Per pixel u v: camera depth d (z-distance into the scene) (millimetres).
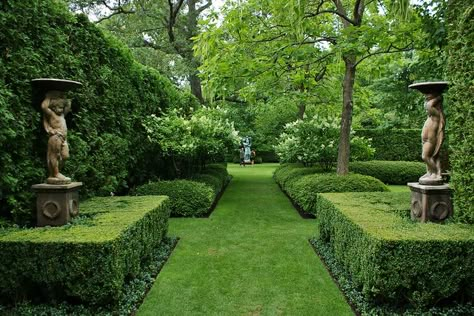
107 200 4391
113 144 5293
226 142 8719
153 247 3936
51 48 3900
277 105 12445
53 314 2623
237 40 6609
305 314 2807
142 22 14117
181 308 2904
